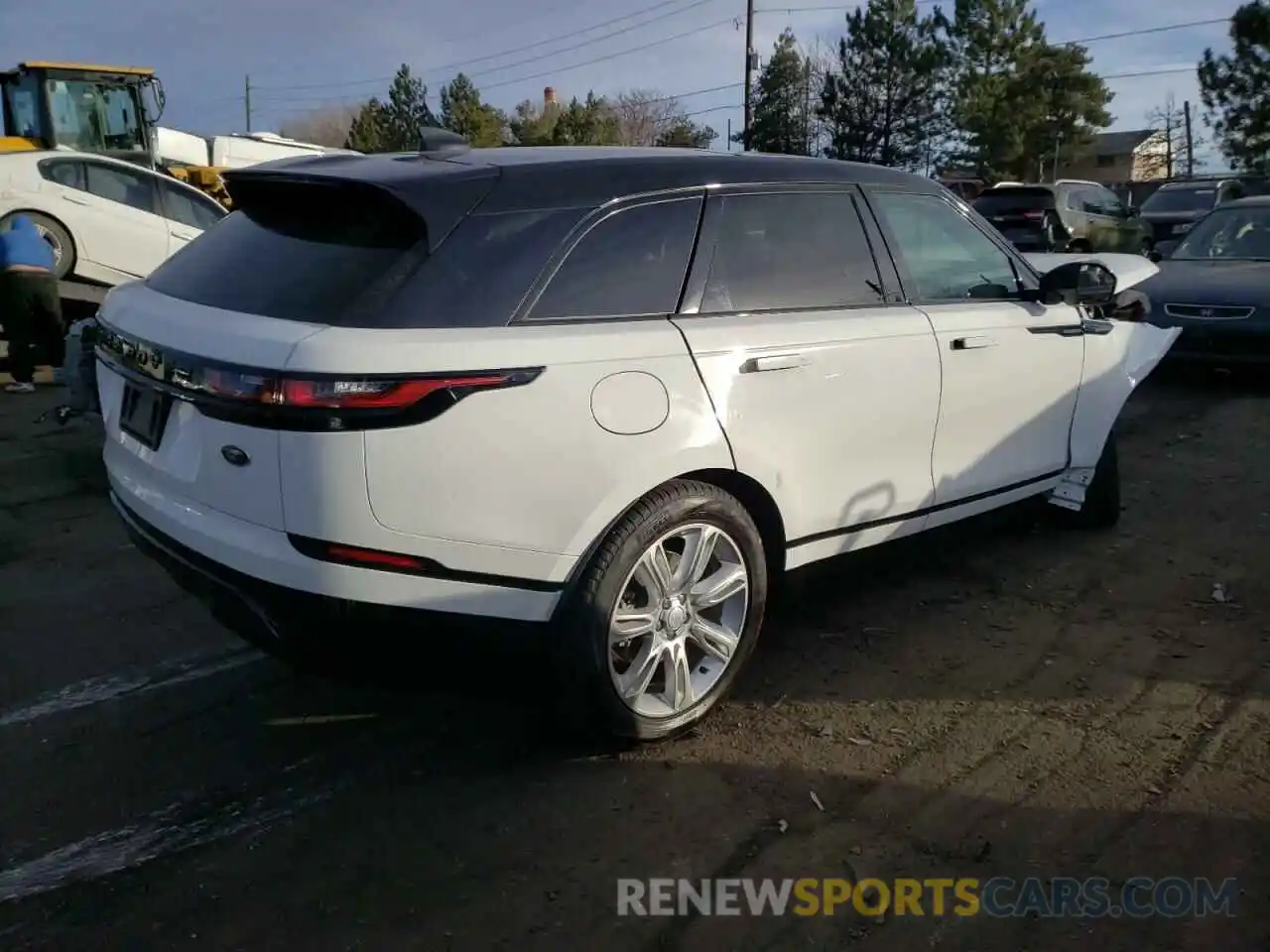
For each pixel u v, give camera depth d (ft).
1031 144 149.89
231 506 10.33
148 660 14.29
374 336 9.77
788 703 13.02
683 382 11.31
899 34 131.64
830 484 13.07
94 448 25.16
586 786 11.33
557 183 11.22
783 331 12.34
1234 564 17.46
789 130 147.43
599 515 10.81
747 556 12.18
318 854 10.28
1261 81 124.26
